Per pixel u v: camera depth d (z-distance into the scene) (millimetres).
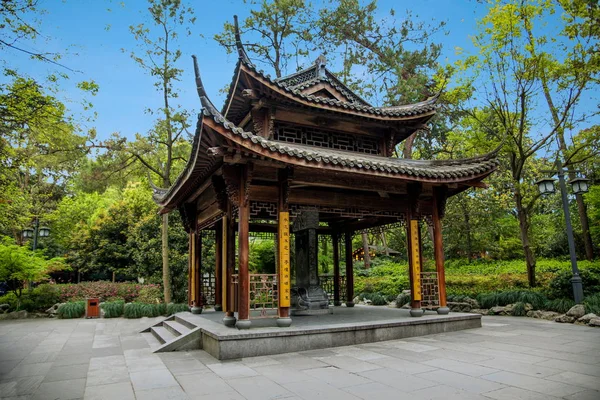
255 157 9453
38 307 21234
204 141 9461
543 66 15984
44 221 29969
